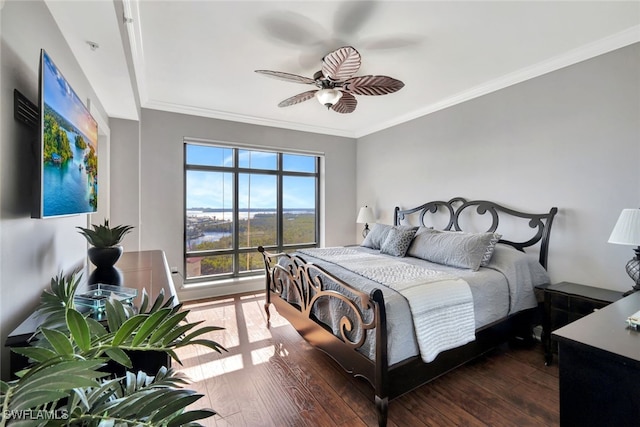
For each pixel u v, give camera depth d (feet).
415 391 6.29
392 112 12.62
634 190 6.86
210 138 12.57
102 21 4.88
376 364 5.12
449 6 5.89
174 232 11.93
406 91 10.31
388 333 5.31
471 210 10.43
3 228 3.12
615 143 7.13
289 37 6.95
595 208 7.49
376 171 14.97
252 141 13.53
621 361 3.18
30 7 3.87
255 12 6.05
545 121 8.43
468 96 10.36
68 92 4.58
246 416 5.58
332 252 10.12
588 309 6.57
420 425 5.31
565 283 7.76
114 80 7.13
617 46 7.02
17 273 3.42
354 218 16.44
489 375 6.88
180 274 12.05
